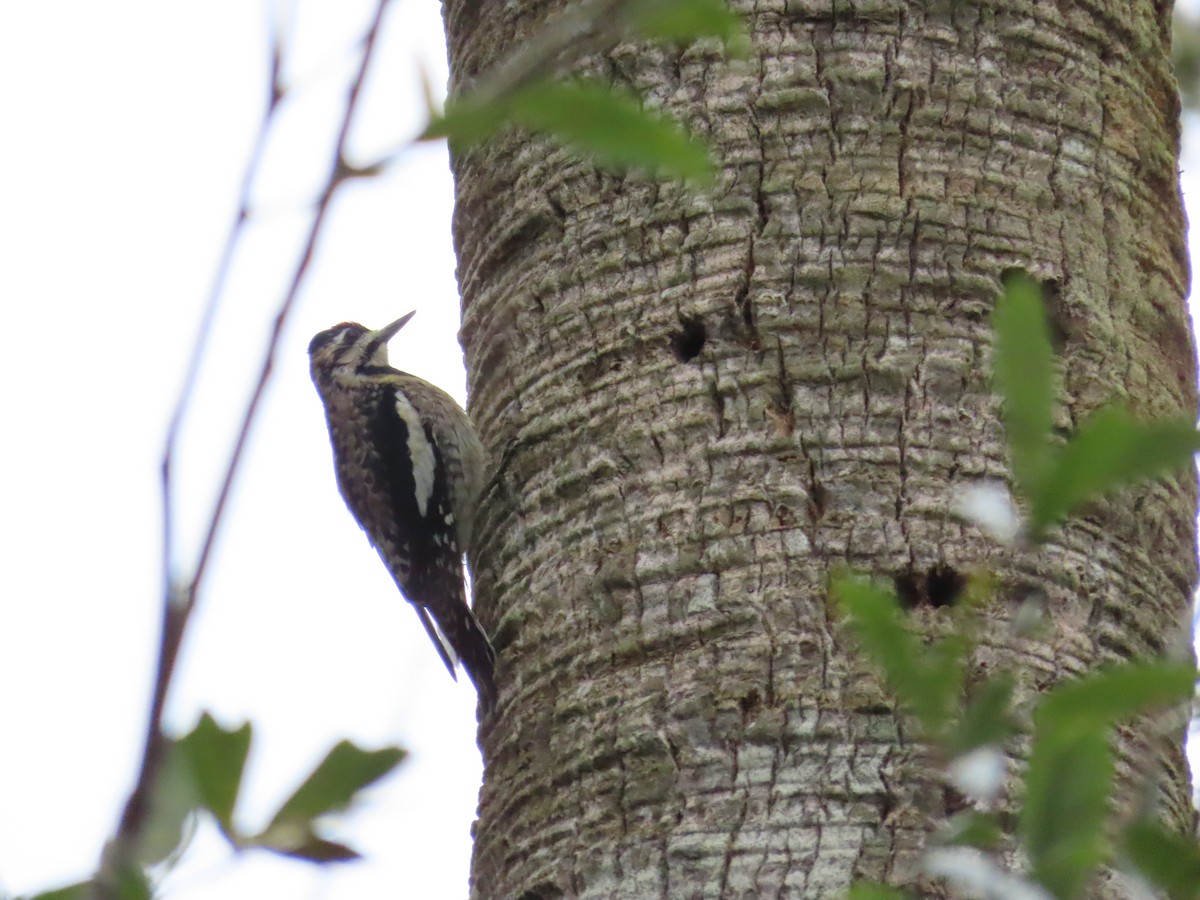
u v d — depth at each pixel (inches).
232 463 124.6
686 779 323.3
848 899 195.9
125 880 130.0
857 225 359.6
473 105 138.5
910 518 337.4
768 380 351.3
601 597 349.4
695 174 146.8
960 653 177.9
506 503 380.8
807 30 373.7
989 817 195.0
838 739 317.1
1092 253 372.2
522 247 395.9
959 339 353.4
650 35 150.9
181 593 119.8
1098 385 361.4
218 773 136.2
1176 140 412.2
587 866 327.3
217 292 128.1
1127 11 397.1
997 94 374.0
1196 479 380.8
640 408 360.8
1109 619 339.3
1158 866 179.9
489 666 375.6
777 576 334.0
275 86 129.9
